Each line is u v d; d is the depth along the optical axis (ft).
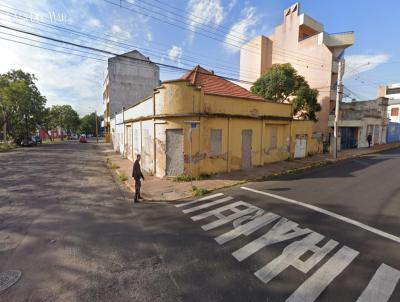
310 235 16.98
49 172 45.42
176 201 27.17
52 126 207.31
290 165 48.29
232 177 38.04
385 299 10.53
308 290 11.21
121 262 14.03
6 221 20.57
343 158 58.59
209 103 38.34
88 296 11.07
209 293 11.17
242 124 43.32
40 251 15.38
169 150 38.19
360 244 15.58
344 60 89.04
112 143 108.78
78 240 16.97
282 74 69.46
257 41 104.12
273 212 21.83
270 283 11.80
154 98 39.99
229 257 14.37
